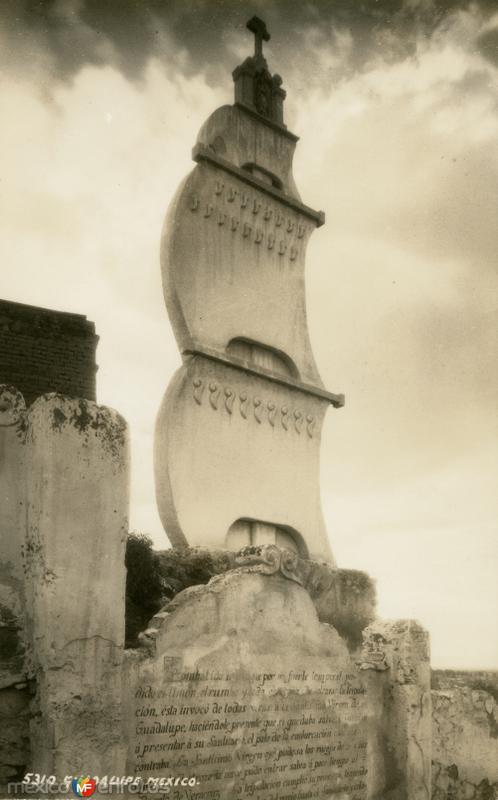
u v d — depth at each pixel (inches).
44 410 263.1
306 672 330.0
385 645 367.6
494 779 411.8
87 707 249.1
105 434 272.2
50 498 256.1
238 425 453.4
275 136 513.3
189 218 447.5
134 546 374.3
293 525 471.8
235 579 311.7
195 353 433.1
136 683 269.9
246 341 472.1
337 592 443.8
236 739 297.7
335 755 333.7
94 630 256.5
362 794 341.1
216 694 294.4
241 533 451.8
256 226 486.0
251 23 523.5
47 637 246.7
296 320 504.1
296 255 511.5
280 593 328.2
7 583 266.7
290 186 517.0
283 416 481.4
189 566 391.5
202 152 454.0
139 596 365.7
